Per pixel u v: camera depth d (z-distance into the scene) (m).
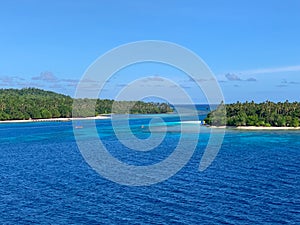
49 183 62.56
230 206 48.66
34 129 171.88
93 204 50.12
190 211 46.72
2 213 46.94
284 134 142.25
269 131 152.25
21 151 103.38
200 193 55.00
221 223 42.56
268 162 81.19
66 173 70.69
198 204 49.56
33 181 64.38
